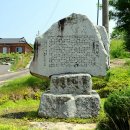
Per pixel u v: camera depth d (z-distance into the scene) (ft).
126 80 60.70
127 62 81.35
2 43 274.57
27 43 274.77
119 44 118.73
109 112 32.48
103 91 55.52
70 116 40.45
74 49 43.01
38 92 59.47
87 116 40.60
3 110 48.24
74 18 43.16
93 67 42.96
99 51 43.06
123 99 31.94
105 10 75.15
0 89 64.49
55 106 40.81
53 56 43.01
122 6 124.47
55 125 37.09
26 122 38.22
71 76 42.22
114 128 33.09
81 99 40.98
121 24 126.82
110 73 63.41
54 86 42.37
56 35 43.16
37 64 43.21
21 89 61.93
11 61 196.44
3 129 31.09
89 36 43.11
